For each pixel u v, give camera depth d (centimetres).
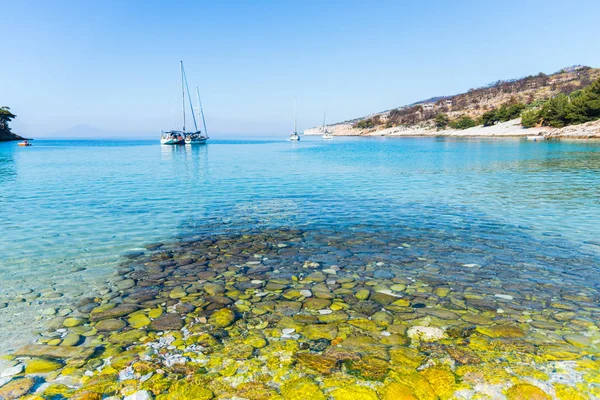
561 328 543
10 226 1221
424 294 679
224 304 642
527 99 14150
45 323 574
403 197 1733
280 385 407
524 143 6975
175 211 1455
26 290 712
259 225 1228
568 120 8538
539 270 803
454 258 889
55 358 471
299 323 565
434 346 489
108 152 6731
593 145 5716
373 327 548
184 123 9088
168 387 406
